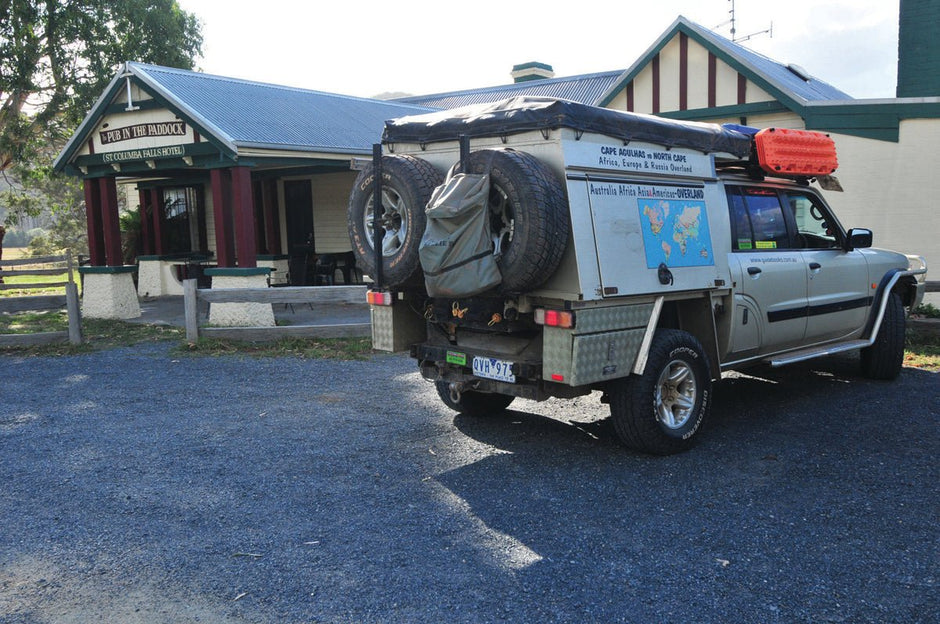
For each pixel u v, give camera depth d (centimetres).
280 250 1689
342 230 1612
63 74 1934
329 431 603
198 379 798
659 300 517
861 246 702
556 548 388
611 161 493
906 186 1048
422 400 702
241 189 1121
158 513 438
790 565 366
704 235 558
